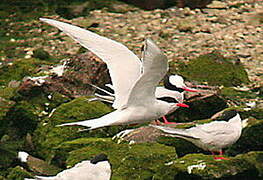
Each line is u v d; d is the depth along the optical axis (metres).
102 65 14.84
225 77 17.08
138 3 23.00
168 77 13.44
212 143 10.87
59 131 12.99
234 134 10.88
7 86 16.11
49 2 23.45
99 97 10.12
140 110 9.09
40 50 19.17
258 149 12.30
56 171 12.16
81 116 13.34
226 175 10.53
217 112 14.05
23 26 21.81
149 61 7.82
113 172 11.38
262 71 18.33
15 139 13.88
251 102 15.50
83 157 11.81
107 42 9.70
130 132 12.41
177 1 22.89
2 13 22.77
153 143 11.96
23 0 23.56
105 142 12.16
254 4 23.41
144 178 11.18
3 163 12.53
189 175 10.68
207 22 21.92
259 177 11.09
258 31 21.22
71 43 20.52
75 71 14.95
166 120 13.25
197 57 18.02
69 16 22.41
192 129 10.86
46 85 14.84
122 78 9.45
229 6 23.19
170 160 11.38
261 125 12.29
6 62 18.94
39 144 12.95
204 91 14.16
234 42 20.41
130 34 21.02
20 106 14.18
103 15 22.45
